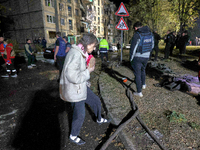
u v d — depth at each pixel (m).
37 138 2.19
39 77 5.58
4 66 7.71
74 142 2.01
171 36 6.79
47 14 22.48
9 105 3.27
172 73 4.77
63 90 1.76
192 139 1.89
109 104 2.96
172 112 2.52
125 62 7.26
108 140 1.92
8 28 26.45
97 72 6.00
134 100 3.07
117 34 48.66
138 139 1.95
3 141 2.13
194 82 3.57
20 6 23.58
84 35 1.73
